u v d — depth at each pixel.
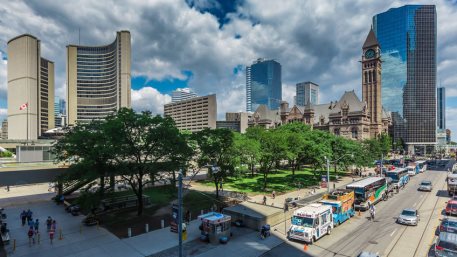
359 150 68.44
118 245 24.77
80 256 22.55
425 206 38.94
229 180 62.19
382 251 23.17
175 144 33.44
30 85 168.25
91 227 29.73
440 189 53.25
